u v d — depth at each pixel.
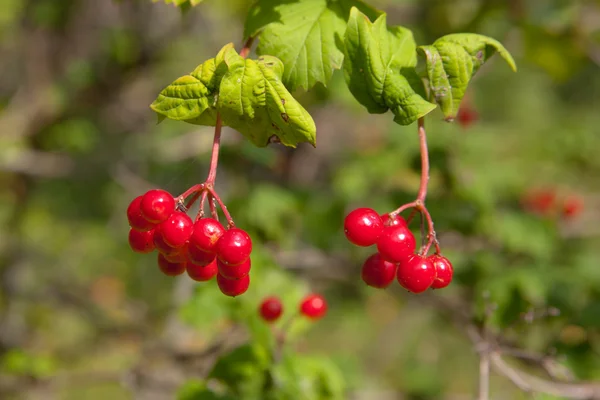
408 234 0.31
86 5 0.75
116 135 0.81
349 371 0.61
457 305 0.52
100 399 0.94
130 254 0.99
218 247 0.30
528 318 0.41
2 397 0.60
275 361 0.40
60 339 0.84
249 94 0.30
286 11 0.33
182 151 0.64
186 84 0.30
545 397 0.40
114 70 0.74
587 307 0.44
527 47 0.57
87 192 0.98
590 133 0.80
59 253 0.98
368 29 0.31
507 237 0.52
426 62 0.32
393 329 0.97
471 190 0.52
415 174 0.54
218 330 0.49
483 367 0.40
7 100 0.82
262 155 0.49
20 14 0.79
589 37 0.58
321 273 0.63
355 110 0.59
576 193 0.82
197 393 0.40
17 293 0.78
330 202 0.59
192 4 0.32
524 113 1.35
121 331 0.69
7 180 0.87
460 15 0.62
